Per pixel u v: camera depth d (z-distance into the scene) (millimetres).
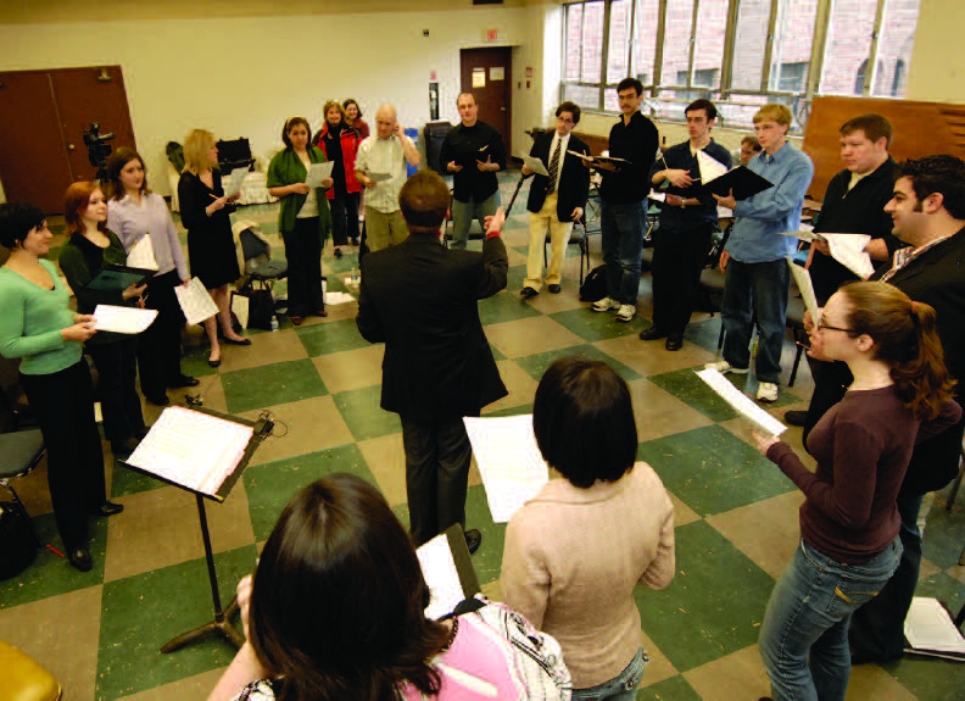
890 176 3156
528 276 5848
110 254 3340
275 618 776
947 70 6023
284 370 4676
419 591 831
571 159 5383
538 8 11750
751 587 2752
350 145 7246
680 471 3484
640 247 5133
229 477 2047
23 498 3441
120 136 10375
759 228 3844
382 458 3654
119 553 3018
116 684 2398
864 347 1536
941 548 2916
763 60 8617
